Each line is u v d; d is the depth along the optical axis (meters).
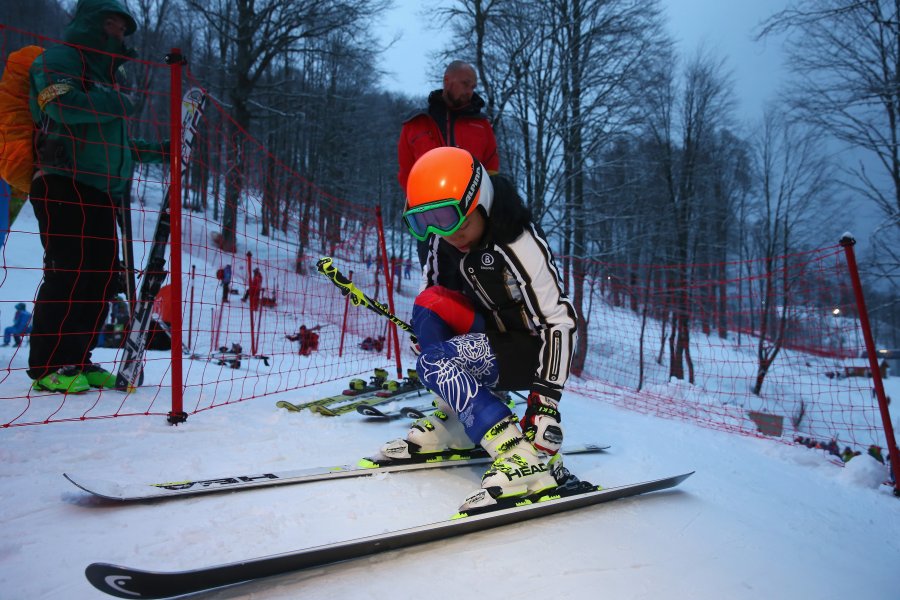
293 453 2.31
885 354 14.36
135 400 3.02
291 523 1.57
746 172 19.52
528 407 1.82
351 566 1.35
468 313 2.04
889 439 3.21
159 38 20.59
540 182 12.81
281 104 21.97
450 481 2.02
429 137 3.68
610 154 13.73
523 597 1.27
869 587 1.57
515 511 1.61
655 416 4.54
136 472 1.95
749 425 5.00
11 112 2.93
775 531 1.95
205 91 3.29
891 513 2.64
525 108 12.94
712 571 1.52
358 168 24.97
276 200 7.37
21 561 1.27
